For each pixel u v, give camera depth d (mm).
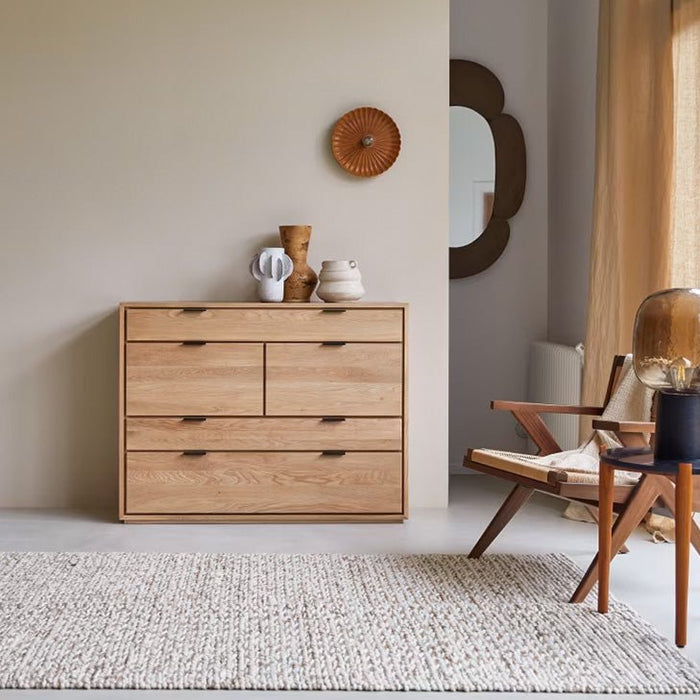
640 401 4031
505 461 3744
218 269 4898
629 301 4582
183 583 3611
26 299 4883
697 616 3318
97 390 4906
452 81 5781
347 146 4859
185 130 4871
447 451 4949
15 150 4852
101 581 3629
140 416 4531
